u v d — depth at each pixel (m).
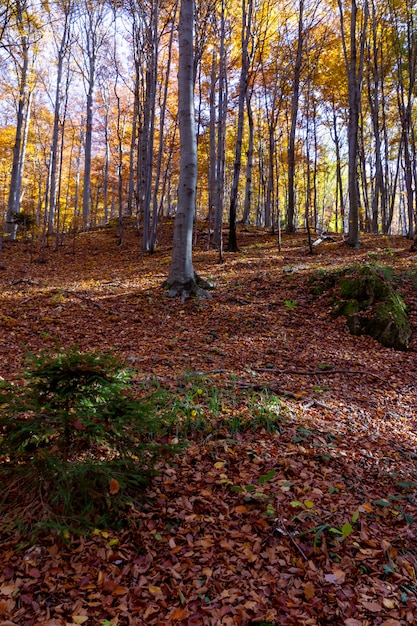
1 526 2.46
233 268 11.70
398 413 4.98
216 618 2.07
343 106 22.22
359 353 6.89
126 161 31.00
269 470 3.37
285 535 2.67
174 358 5.95
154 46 13.27
